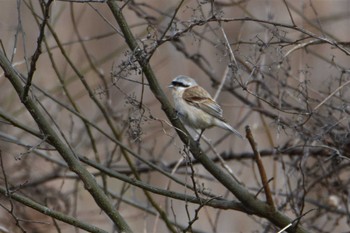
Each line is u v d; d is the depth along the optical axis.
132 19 19.25
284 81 11.73
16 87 7.82
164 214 10.52
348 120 10.45
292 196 10.80
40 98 14.27
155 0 19.59
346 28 19.64
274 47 10.66
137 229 16.95
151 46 8.31
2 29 17.12
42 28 7.34
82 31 20.97
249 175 15.70
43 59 18.52
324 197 12.20
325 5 19.28
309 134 10.80
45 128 7.96
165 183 17.98
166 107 8.62
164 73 18.53
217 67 17.02
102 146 15.79
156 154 17.16
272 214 8.80
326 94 11.41
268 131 11.75
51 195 13.55
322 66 17.27
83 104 18.17
